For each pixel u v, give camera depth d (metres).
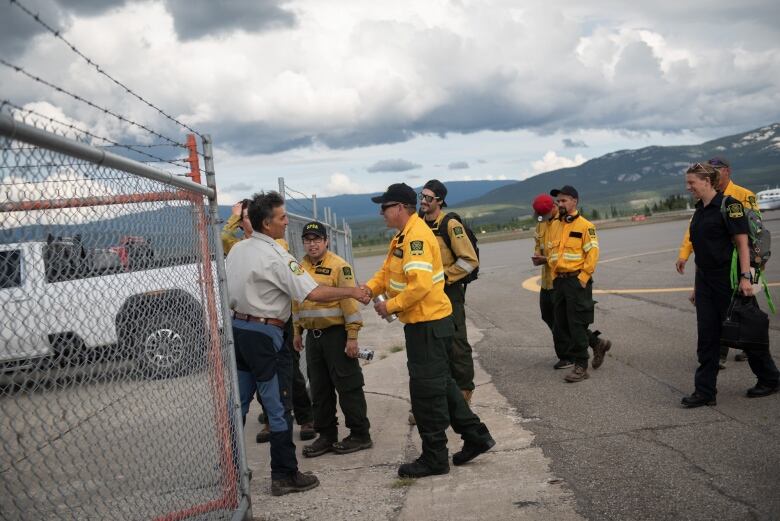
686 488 3.93
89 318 2.42
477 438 4.64
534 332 10.12
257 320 4.26
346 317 5.16
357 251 73.19
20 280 2.10
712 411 5.45
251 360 4.25
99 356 2.49
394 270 4.63
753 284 5.42
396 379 7.68
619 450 4.70
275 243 4.31
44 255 2.17
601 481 4.15
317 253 5.43
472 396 6.70
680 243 27.47
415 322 4.53
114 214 2.62
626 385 6.54
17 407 2.10
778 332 8.39
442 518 3.82
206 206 3.90
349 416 5.29
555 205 7.12
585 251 6.82
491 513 3.82
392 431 5.82
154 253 3.02
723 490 3.86
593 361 7.39
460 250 5.71
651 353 7.86
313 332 5.29
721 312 5.54
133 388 2.76
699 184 5.54
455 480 4.43
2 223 2.02
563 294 6.96
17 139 1.95
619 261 21.08
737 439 4.72
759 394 5.71
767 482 3.92
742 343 5.43
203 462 3.55
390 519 3.87
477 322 11.41
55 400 2.26
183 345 3.32
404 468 4.57
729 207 5.41
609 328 9.66
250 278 4.22
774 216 51.91
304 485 4.46
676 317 10.14
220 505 3.65
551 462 4.59
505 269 22.36
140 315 2.83
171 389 3.13
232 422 3.93
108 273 2.56
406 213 4.64
